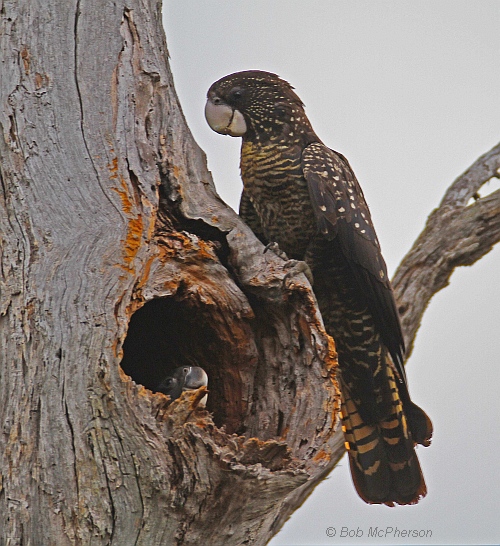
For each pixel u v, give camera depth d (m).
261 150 9.34
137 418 6.26
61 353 6.40
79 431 6.23
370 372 9.72
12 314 6.64
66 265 6.71
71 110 7.36
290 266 7.78
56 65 7.49
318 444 6.97
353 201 9.25
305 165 9.10
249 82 9.50
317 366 7.38
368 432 9.66
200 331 8.38
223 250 7.81
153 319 8.84
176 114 7.87
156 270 7.17
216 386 8.31
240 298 7.66
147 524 6.27
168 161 7.62
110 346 6.43
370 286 9.22
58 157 7.18
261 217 9.55
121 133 7.41
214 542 6.63
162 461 6.24
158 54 7.98
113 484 6.19
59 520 6.12
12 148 7.16
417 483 9.45
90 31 7.68
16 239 6.88
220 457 6.25
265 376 7.86
